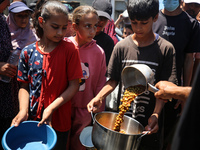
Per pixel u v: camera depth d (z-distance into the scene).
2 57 2.40
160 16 2.80
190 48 2.74
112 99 3.28
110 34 4.25
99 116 1.90
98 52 2.60
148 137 2.21
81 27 2.44
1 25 2.39
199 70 0.66
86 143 2.18
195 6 3.15
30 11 3.06
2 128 2.62
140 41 2.15
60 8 1.89
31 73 2.05
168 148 2.46
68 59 2.02
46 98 2.02
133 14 1.95
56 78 2.00
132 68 1.92
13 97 2.56
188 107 0.66
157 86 1.67
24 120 1.86
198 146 0.64
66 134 2.21
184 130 0.66
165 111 2.71
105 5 3.38
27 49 2.07
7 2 2.37
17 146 1.71
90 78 2.54
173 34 2.70
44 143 1.77
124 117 1.97
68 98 2.01
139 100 2.17
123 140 1.60
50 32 1.91
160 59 2.10
